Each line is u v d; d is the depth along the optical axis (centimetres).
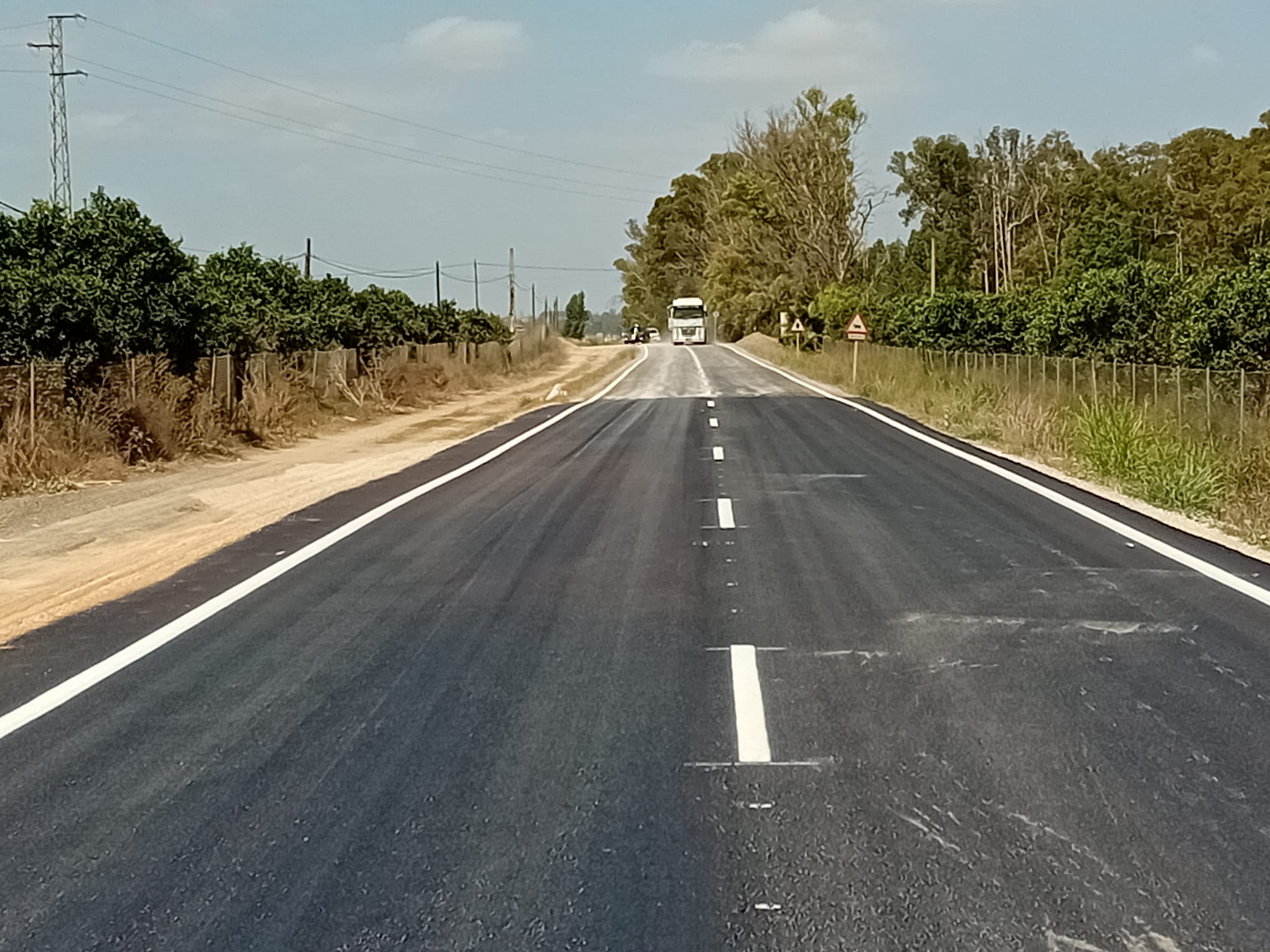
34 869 492
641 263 16300
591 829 520
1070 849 493
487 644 846
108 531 1434
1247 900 448
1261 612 907
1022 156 10188
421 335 5166
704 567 1116
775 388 4553
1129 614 905
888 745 622
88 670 799
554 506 1545
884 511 1456
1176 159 6962
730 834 512
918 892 456
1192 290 2519
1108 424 1941
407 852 499
